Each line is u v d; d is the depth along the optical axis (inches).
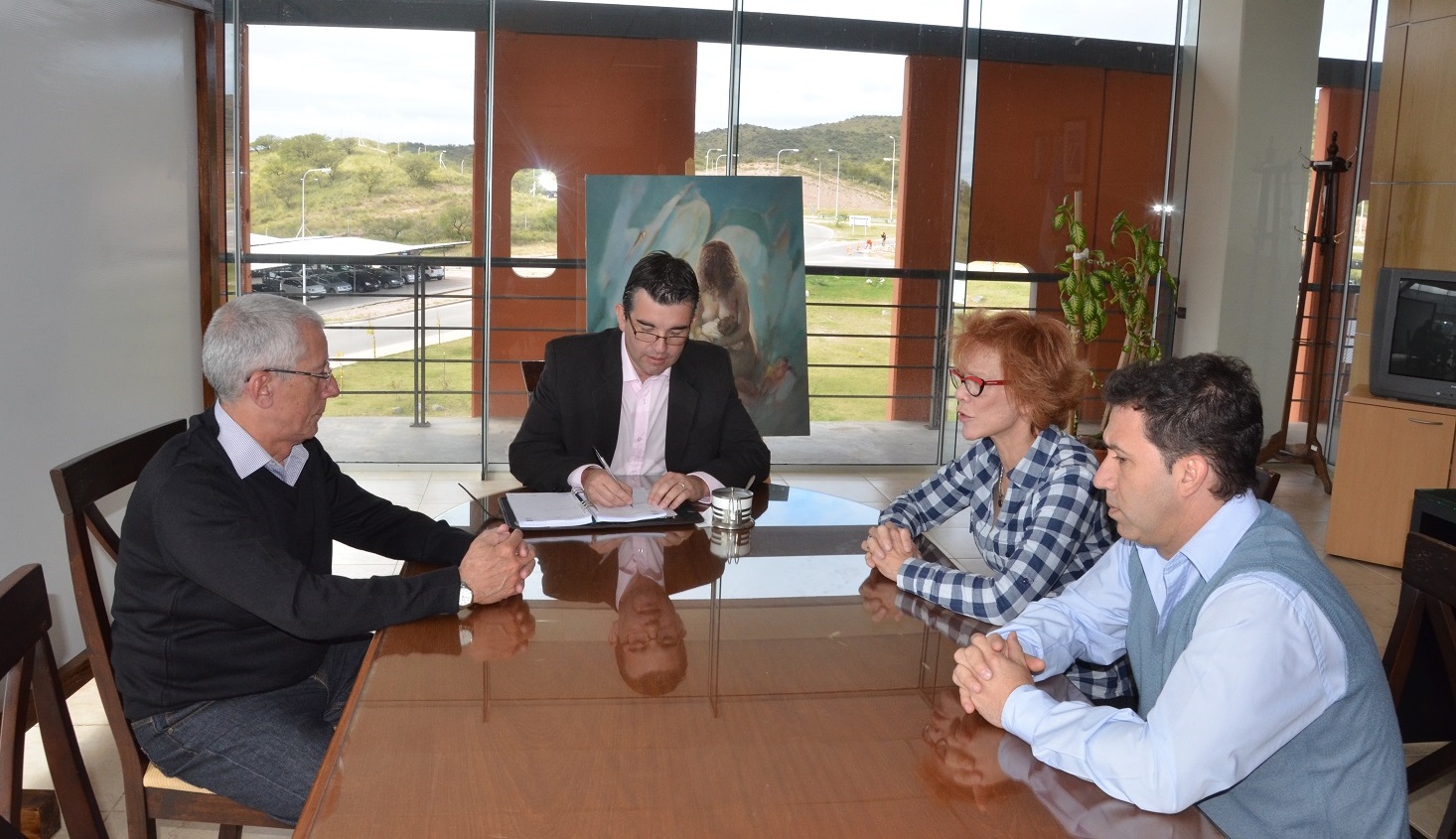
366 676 52.9
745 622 61.4
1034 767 46.0
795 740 47.3
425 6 195.0
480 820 40.0
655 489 85.0
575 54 200.8
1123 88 219.5
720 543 76.7
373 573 151.4
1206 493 48.9
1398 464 168.9
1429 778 72.2
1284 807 47.5
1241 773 44.0
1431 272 163.6
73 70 118.1
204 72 154.2
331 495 76.8
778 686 52.8
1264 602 45.3
